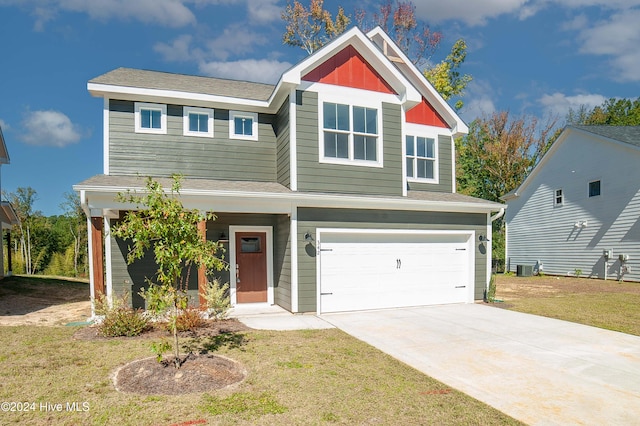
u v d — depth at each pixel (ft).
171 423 11.85
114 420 12.02
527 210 73.15
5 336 22.41
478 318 29.07
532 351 20.54
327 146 32.73
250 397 13.87
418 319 28.58
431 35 88.43
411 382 15.75
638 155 52.47
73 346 20.30
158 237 16.76
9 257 58.70
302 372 16.63
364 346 21.04
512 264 76.79
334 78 33.27
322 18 83.25
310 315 29.94
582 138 61.41
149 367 16.75
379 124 34.42
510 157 101.50
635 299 39.45
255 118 36.63
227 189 28.66
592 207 59.52
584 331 25.05
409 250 34.04
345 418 12.35
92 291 26.23
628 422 12.48
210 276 32.96
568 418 12.72
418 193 39.27
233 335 23.08
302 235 30.25
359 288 32.01
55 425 11.69
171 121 34.30
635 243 52.75
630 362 18.76
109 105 32.81
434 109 44.75
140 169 33.19
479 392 14.89
